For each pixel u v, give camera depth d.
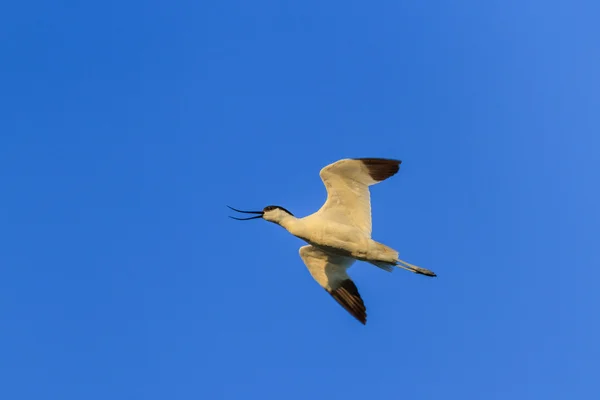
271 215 18.20
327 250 18.03
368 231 17.73
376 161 17.23
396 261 17.78
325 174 17.47
